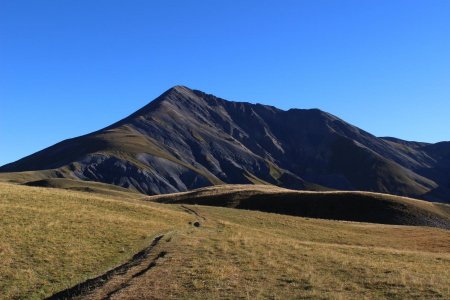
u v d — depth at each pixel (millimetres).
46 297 27719
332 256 37219
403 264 35500
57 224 46031
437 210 125312
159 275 28578
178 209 77875
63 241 40250
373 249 46281
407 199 129375
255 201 123750
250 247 40156
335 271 30984
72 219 49500
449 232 74938
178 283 26750
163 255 35406
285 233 61875
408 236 68375
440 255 44500
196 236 46406
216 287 25875
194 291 25094
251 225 66062
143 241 43812
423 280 28281
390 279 28250
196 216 69438
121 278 28531
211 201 124875
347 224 76562
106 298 24062
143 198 139375
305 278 28344
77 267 33938
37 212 50594
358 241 60875
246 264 32406
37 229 43094
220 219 68812
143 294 24453
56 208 55281
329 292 25172
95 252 38188
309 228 68062
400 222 111312
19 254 35656
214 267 30781
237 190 134000
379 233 69875
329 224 74562
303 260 34906
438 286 26625
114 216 55344
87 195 75812
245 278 28266
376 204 118625
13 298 27703
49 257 35500
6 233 40500
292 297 24156
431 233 72125
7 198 58062
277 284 26922
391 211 116000
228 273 29359
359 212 115688
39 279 31031
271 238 51344
